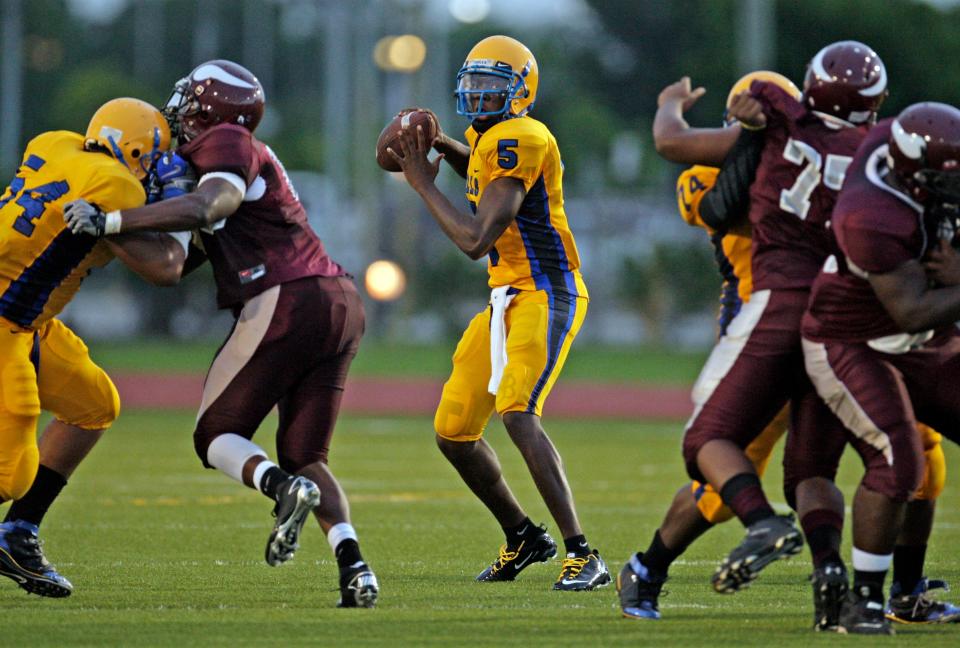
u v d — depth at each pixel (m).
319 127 197.00
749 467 16.95
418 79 119.12
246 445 18.70
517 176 21.23
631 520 29.62
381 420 57.84
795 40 133.62
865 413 16.89
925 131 16.19
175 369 87.00
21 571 19.47
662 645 16.48
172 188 18.70
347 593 18.92
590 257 131.62
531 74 22.20
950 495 35.19
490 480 22.23
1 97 183.75
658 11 175.00
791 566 23.80
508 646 16.38
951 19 140.00
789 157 17.45
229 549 25.02
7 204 18.95
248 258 19.09
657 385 77.56
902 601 18.73
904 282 16.34
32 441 19.14
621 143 165.62
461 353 22.53
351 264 136.38
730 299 19.97
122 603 19.33
